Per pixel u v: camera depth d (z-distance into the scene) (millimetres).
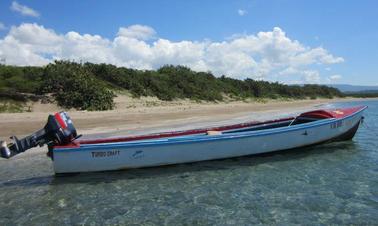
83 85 25953
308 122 12219
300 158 11008
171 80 39969
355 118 12836
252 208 7145
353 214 6797
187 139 9648
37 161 10906
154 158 9461
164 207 7273
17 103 23406
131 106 28797
